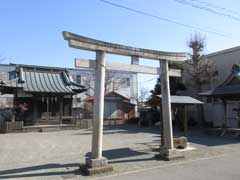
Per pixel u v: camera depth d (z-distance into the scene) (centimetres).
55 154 1216
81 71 3784
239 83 1952
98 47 904
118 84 3953
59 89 2394
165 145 1084
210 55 2536
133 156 1132
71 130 2367
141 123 2744
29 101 2422
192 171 862
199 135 1898
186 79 2652
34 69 2527
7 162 1063
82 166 905
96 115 901
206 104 2573
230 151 1245
